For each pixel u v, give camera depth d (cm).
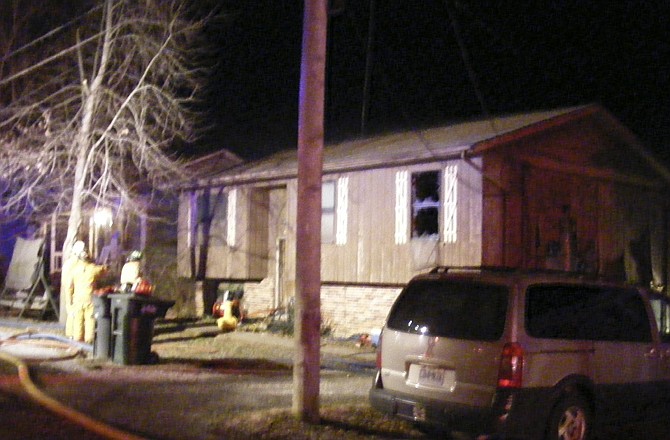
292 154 2105
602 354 787
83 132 1686
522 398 715
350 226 1688
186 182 2047
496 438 762
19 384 1056
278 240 1925
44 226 2105
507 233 1485
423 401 760
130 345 1230
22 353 1321
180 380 1121
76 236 1688
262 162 2058
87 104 1680
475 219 1454
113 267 2048
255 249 1948
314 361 831
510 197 1498
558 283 778
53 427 822
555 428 741
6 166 1945
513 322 729
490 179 1464
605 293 819
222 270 2003
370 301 1659
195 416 887
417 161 1542
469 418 727
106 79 1747
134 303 1234
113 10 1688
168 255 2138
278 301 1905
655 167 1838
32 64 1834
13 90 1853
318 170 821
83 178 1691
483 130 1612
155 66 1753
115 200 2000
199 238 2078
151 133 1839
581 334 779
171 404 952
